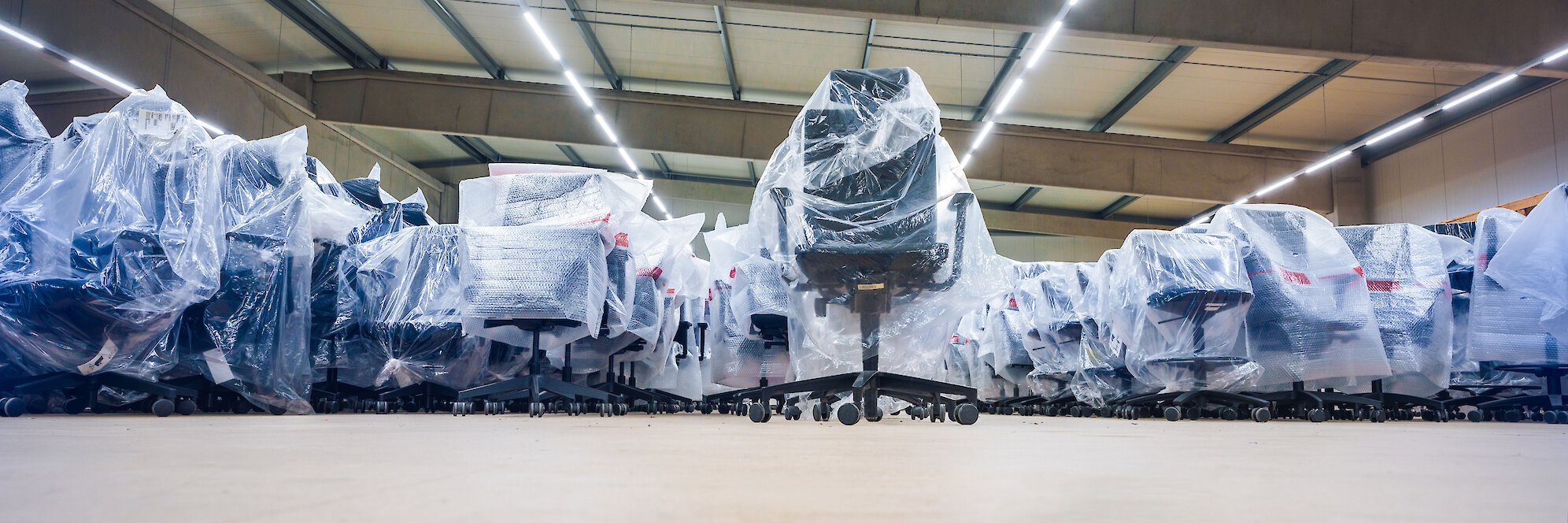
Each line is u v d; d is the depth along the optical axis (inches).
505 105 456.8
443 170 603.5
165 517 16.7
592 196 130.7
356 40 431.5
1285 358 138.4
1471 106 430.3
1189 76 394.9
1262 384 142.7
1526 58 307.4
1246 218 143.1
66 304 99.7
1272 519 17.2
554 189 132.0
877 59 398.9
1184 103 430.9
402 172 551.2
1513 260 123.4
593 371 180.7
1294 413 144.2
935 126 106.2
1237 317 133.8
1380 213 499.8
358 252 141.8
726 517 17.3
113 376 109.1
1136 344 141.0
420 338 132.4
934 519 17.1
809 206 104.7
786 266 106.7
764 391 111.5
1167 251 135.6
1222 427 100.2
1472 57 306.8
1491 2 309.7
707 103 459.8
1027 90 428.5
